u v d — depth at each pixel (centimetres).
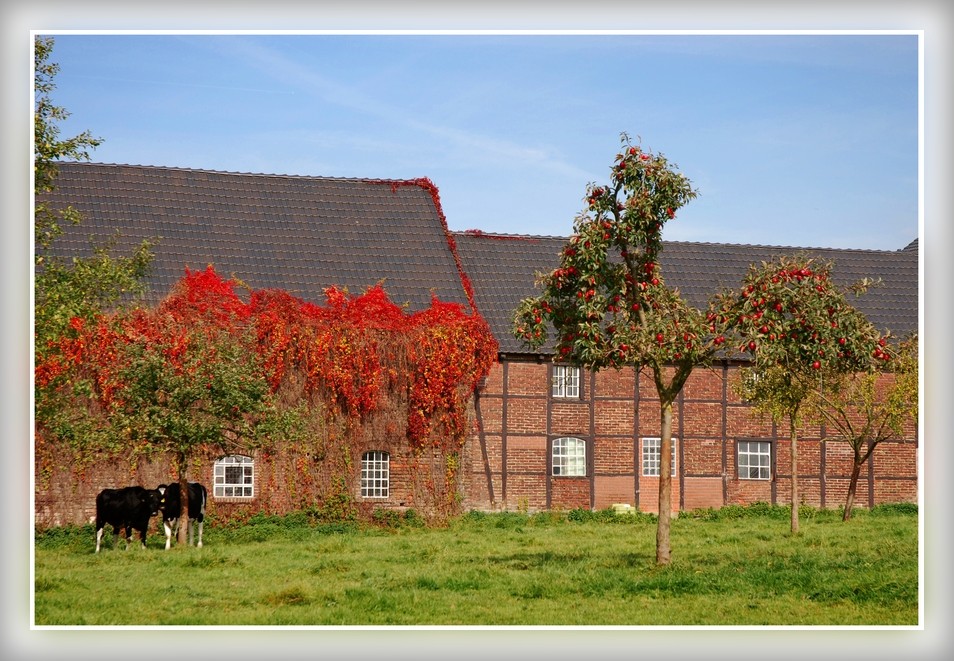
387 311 3309
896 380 3091
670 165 1903
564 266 1956
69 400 2764
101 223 3494
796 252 4250
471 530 3108
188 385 2550
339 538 2912
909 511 3684
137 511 2505
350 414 3206
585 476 3500
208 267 3173
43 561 2256
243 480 3128
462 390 3347
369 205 3862
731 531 2892
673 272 4003
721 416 3647
